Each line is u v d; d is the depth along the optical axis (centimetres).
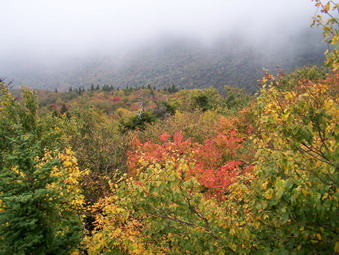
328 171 389
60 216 602
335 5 393
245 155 1291
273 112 405
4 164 937
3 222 452
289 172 400
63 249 508
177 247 521
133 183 448
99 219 682
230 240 421
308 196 370
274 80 448
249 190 447
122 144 1434
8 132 1214
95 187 1166
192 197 460
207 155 1245
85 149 1355
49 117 1453
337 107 362
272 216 411
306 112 379
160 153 1061
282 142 434
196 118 2720
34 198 456
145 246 575
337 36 395
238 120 1798
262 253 407
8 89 1318
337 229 370
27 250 452
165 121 2528
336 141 363
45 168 511
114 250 569
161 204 477
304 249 391
